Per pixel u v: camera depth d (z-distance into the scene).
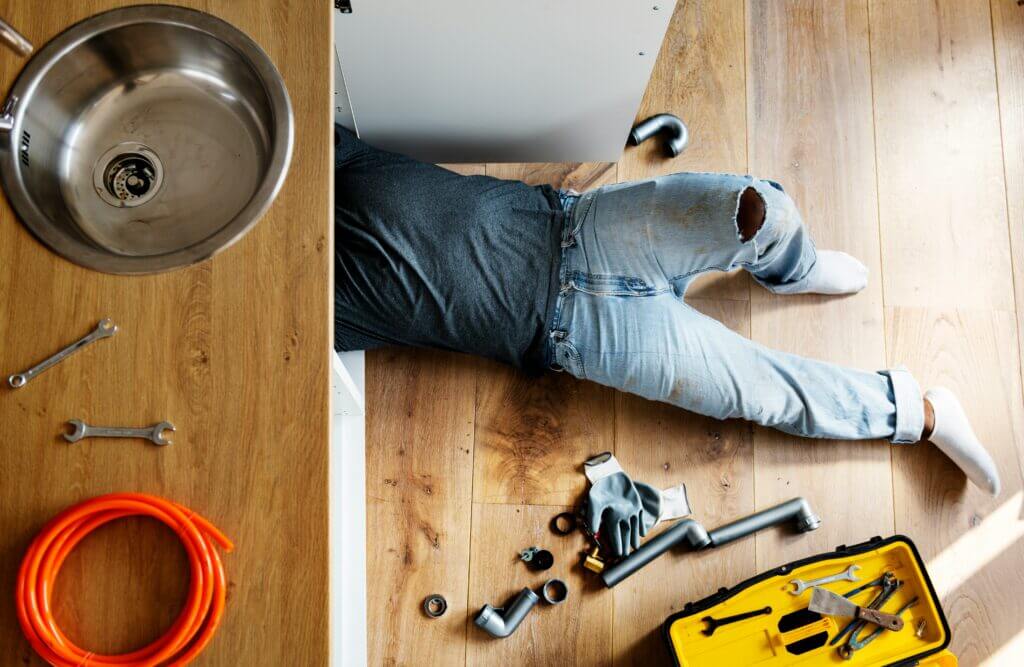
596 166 1.98
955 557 1.81
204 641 0.98
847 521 1.82
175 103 1.27
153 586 1.00
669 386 1.60
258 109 1.23
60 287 1.04
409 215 1.42
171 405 1.02
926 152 2.00
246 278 1.05
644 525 1.76
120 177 1.25
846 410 1.71
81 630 0.99
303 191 1.07
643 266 1.48
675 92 2.02
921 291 1.92
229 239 1.05
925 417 1.78
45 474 1.01
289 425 1.02
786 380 1.67
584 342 1.53
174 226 1.22
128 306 1.04
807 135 2.00
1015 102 2.03
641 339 1.53
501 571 1.77
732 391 1.63
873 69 2.04
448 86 1.58
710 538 1.76
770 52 2.04
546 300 1.49
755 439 1.85
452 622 1.75
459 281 1.45
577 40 1.45
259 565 1.00
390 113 1.68
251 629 0.99
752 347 1.66
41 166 1.17
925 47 2.05
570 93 1.61
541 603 1.76
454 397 1.85
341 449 1.69
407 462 1.82
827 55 2.04
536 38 1.44
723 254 1.45
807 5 2.06
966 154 2.00
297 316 1.04
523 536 1.79
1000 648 1.76
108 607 0.99
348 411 1.66
